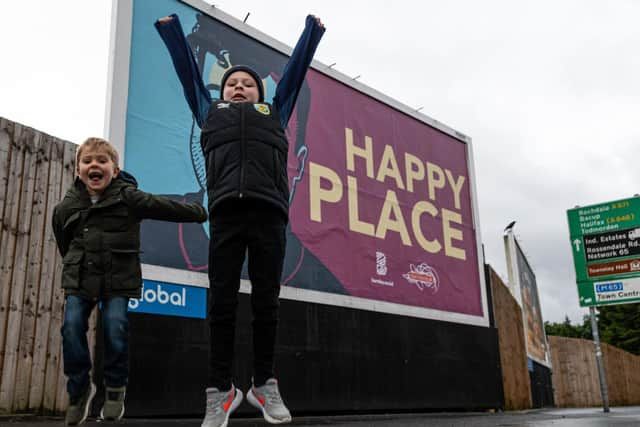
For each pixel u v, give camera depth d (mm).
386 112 7637
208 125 2703
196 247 5074
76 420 2490
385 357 6332
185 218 2807
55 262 4418
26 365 4066
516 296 11656
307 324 5613
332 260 6305
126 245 2688
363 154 7105
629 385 18047
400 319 6684
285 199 2674
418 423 3580
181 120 5312
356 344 6051
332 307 5918
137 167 4895
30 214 4340
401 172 7590
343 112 7000
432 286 7508
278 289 2646
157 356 4445
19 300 4137
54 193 4531
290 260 5867
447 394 6984
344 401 5727
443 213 8078
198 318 4848
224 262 2537
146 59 5176
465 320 7824
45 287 4312
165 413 4363
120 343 2555
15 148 4352
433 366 6914
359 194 6875
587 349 15852
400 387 6391
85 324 2592
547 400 13438
